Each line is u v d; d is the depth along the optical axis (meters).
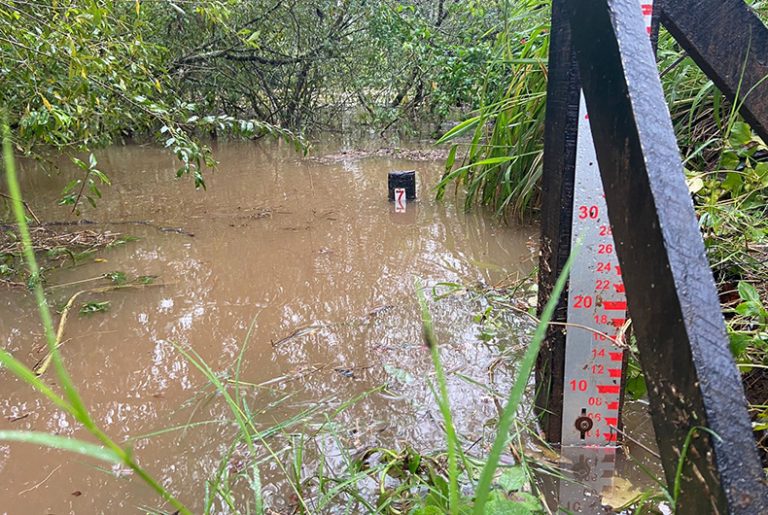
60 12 2.05
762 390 1.10
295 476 0.98
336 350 1.58
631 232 0.64
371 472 1.01
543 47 2.48
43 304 0.34
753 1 1.87
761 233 1.33
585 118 0.97
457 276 2.14
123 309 1.88
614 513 0.96
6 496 1.06
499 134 2.83
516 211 2.86
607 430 1.11
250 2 5.68
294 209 3.15
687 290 0.54
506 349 1.56
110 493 1.06
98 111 2.47
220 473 0.96
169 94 3.32
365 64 6.71
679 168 0.60
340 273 2.19
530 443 1.14
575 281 1.05
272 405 1.31
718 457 0.48
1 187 3.76
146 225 2.86
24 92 2.26
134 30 2.55
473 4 5.20
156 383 1.44
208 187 3.76
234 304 1.91
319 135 6.64
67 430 1.26
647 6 0.92
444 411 0.43
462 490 0.95
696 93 2.08
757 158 1.68
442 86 5.90
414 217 2.95
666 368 0.57
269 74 6.70
